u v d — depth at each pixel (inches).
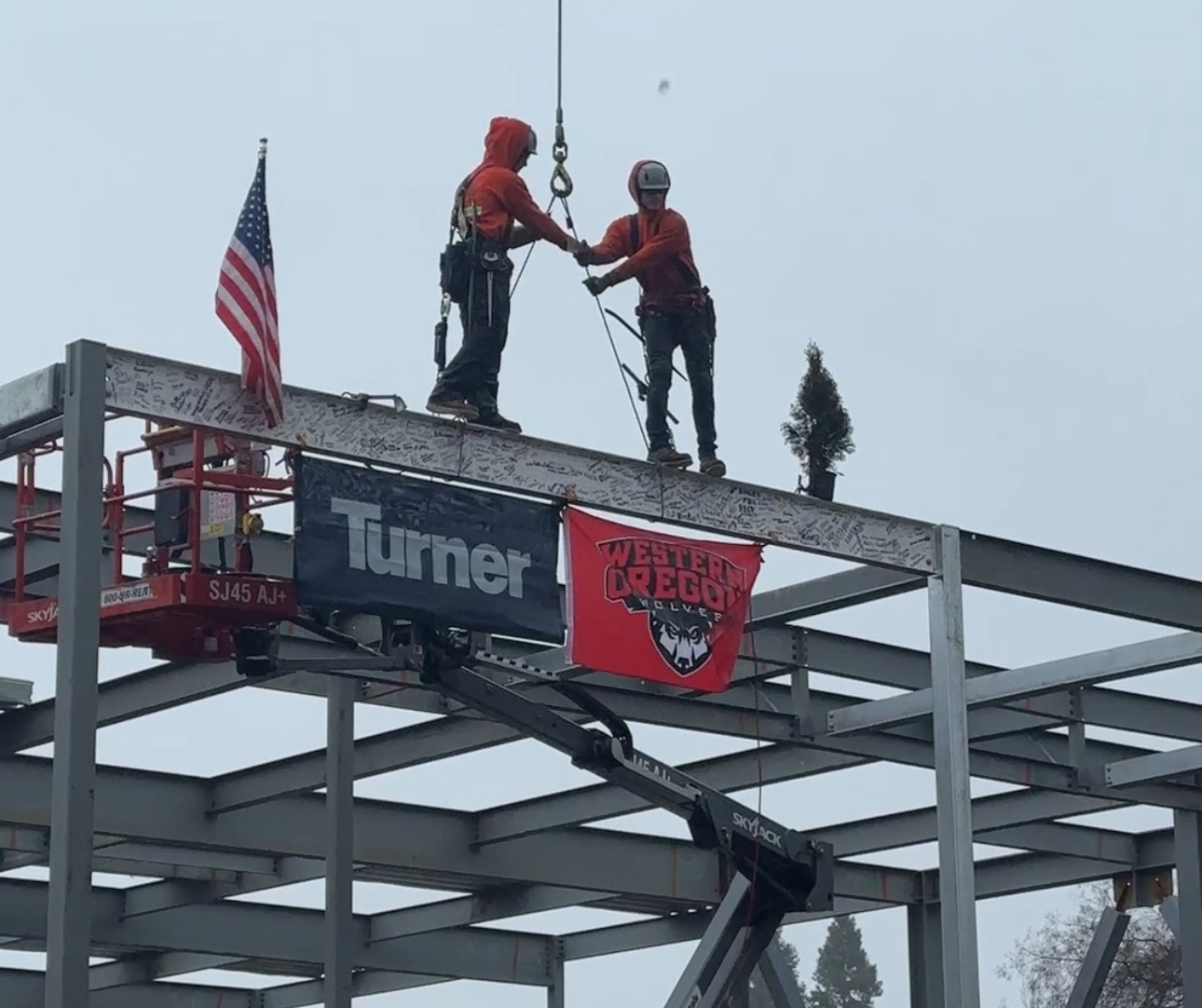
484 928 980.6
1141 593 665.6
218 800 751.1
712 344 588.1
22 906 834.8
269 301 471.8
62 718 423.8
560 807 800.9
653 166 581.3
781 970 669.3
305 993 1043.3
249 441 488.1
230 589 506.6
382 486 501.7
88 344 446.6
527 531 526.6
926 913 938.7
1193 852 808.3
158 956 1002.1
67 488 438.3
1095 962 889.5
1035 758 804.6
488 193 542.3
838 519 583.8
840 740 746.8
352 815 661.9
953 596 598.5
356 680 655.1
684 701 729.6
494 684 555.2
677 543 555.5
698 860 874.1
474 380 533.3
